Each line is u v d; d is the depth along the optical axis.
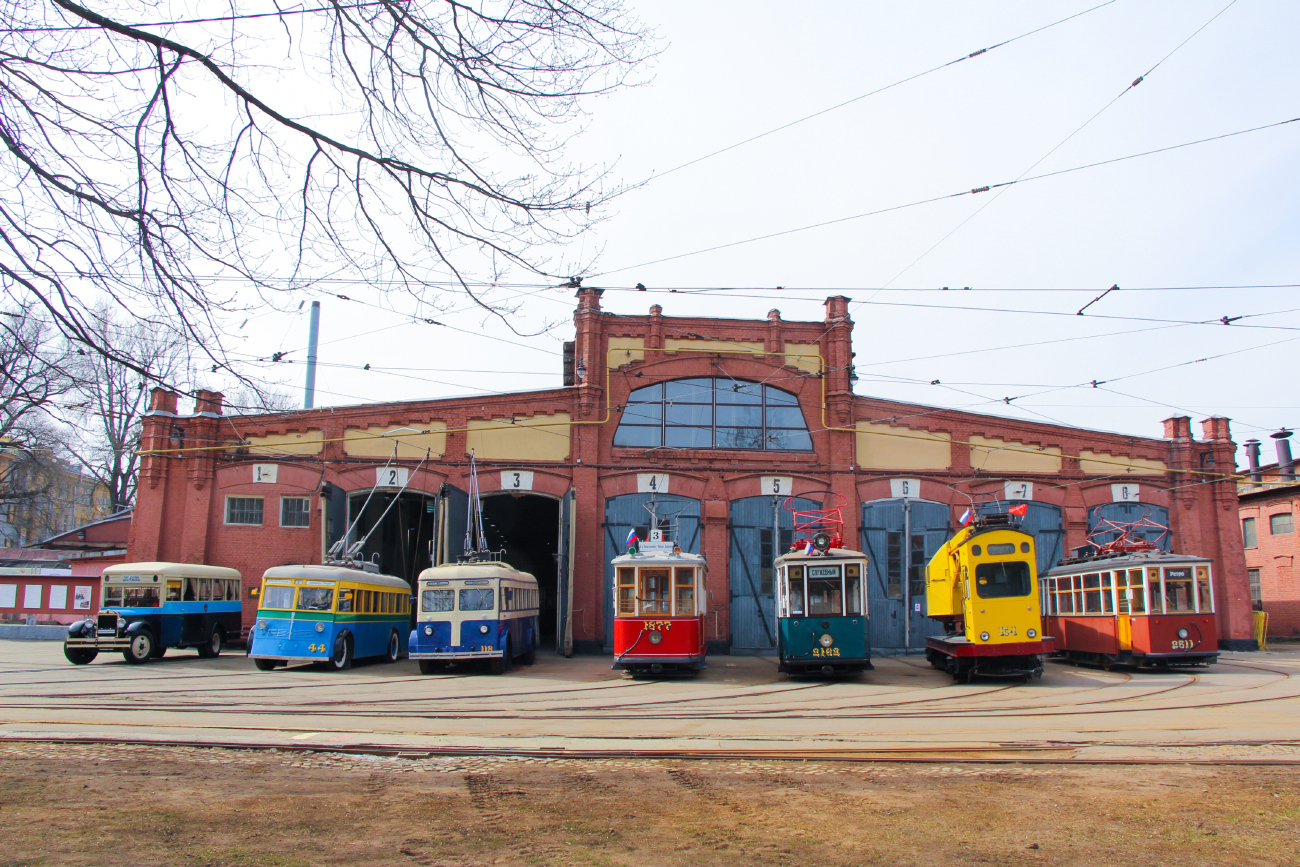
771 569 28.06
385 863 5.84
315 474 27.06
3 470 16.34
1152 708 14.16
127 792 7.66
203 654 24.17
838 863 5.94
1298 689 17.03
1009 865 5.90
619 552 27.64
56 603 30.45
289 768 8.85
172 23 6.11
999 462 29.73
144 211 6.34
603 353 28.72
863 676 20.67
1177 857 6.07
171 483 26.41
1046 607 26.05
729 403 29.02
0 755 9.29
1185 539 30.03
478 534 26.61
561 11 6.64
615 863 5.90
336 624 20.89
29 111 6.05
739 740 10.85
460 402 27.92
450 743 10.39
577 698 15.64
